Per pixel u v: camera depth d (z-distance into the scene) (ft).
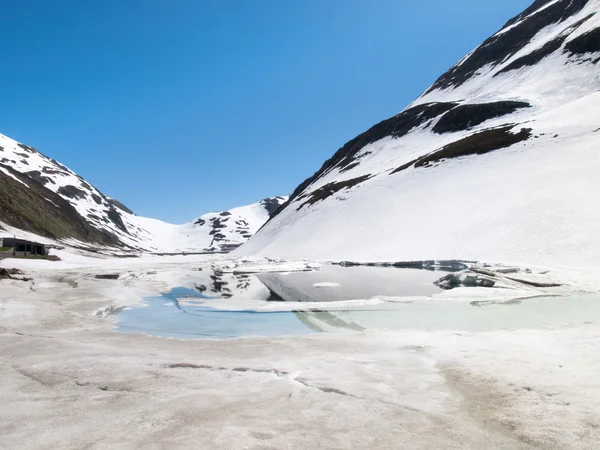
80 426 14.83
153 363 24.00
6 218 258.16
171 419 15.49
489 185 149.07
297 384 19.75
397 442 13.48
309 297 66.90
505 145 177.06
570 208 109.60
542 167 141.18
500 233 113.70
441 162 195.62
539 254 94.53
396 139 324.39
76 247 309.83
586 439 13.38
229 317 47.37
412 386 19.17
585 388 17.84
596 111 168.86
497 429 14.46
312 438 13.78
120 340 32.35
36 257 182.09
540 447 13.01
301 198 322.55
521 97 277.03
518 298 54.29
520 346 26.18
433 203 160.45
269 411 16.31
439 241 128.67
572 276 68.23
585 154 136.36
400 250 135.23
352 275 102.53
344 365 23.02
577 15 357.82
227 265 164.35
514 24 481.87
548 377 19.56
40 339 30.83
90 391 18.93
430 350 26.30
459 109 294.05
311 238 193.57
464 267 100.27
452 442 13.47
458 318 42.27
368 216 181.47
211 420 15.38
